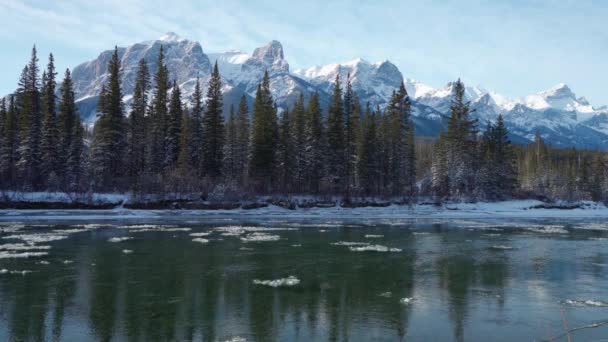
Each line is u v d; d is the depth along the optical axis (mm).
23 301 17828
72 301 17891
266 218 62562
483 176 90750
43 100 75562
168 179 69938
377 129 91625
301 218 64125
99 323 15180
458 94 93938
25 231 41062
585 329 15242
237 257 28750
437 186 91688
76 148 70938
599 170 121250
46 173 68312
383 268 25766
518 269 25938
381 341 13805
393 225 55406
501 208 85312
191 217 60594
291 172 79562
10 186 64438
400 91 89000
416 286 21359
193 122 82438
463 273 24594
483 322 15906
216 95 80125
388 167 88188
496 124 101500
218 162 79000
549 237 43406
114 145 72438
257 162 77562
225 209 68000
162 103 81188
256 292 19766
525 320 16203
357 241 37969
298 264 26672
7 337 13805
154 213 61531
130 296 18766
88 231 41906
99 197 63219
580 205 96688
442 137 96812
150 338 13789
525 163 139750
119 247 32125
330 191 79688
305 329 14828
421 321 15906
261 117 78812
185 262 26719
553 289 21047
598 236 44906
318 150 79750
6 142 70250
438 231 48344
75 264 25547
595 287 21484
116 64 76562
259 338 13883
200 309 16969
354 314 16641
